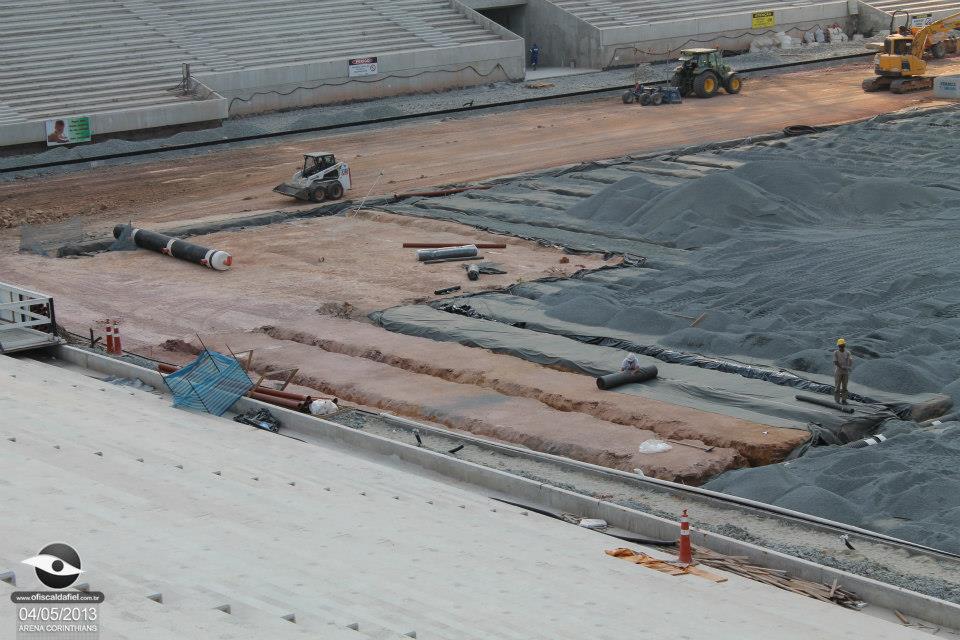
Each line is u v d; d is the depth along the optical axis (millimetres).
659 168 46344
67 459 18766
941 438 21906
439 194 44281
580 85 66062
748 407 24297
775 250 34406
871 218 38406
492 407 24984
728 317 29000
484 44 65625
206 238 39938
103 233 40375
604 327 29594
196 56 60312
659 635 13367
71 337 30062
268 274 35469
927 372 25203
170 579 13281
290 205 43625
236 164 50625
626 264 35094
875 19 78812
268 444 22266
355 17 67062
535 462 22109
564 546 17234
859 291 30297
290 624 11758
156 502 16750
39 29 59344
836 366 23797
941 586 16469
